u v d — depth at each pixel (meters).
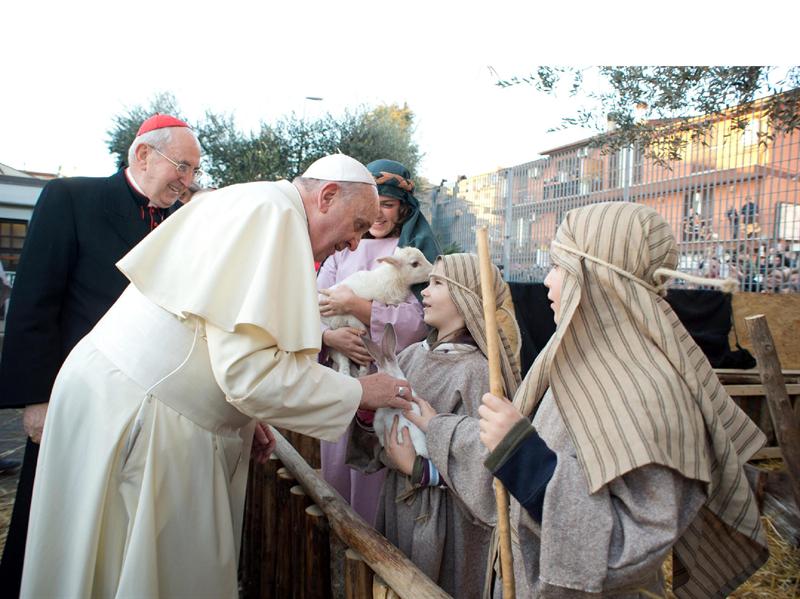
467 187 9.00
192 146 2.47
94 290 2.35
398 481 2.03
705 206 6.02
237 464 1.90
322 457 2.84
